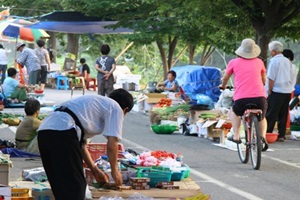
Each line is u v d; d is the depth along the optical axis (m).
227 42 47.84
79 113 12.39
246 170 20.50
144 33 49.69
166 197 13.80
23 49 44.84
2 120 29.28
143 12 51.06
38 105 21.91
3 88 36.81
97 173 13.44
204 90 35.88
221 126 25.47
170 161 15.38
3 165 14.02
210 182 18.59
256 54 21.48
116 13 52.19
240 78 21.28
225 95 29.44
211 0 35.03
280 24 34.12
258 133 20.50
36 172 15.52
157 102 36.75
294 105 29.62
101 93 35.16
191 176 19.36
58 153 12.22
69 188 12.21
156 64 80.81
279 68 26.52
